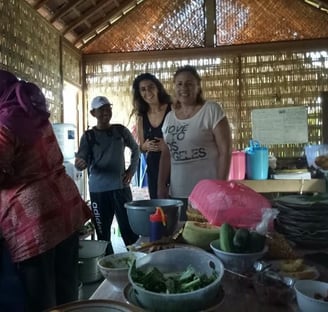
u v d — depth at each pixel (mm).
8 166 1303
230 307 783
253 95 4309
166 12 4414
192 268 853
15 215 1356
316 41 4164
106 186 2873
